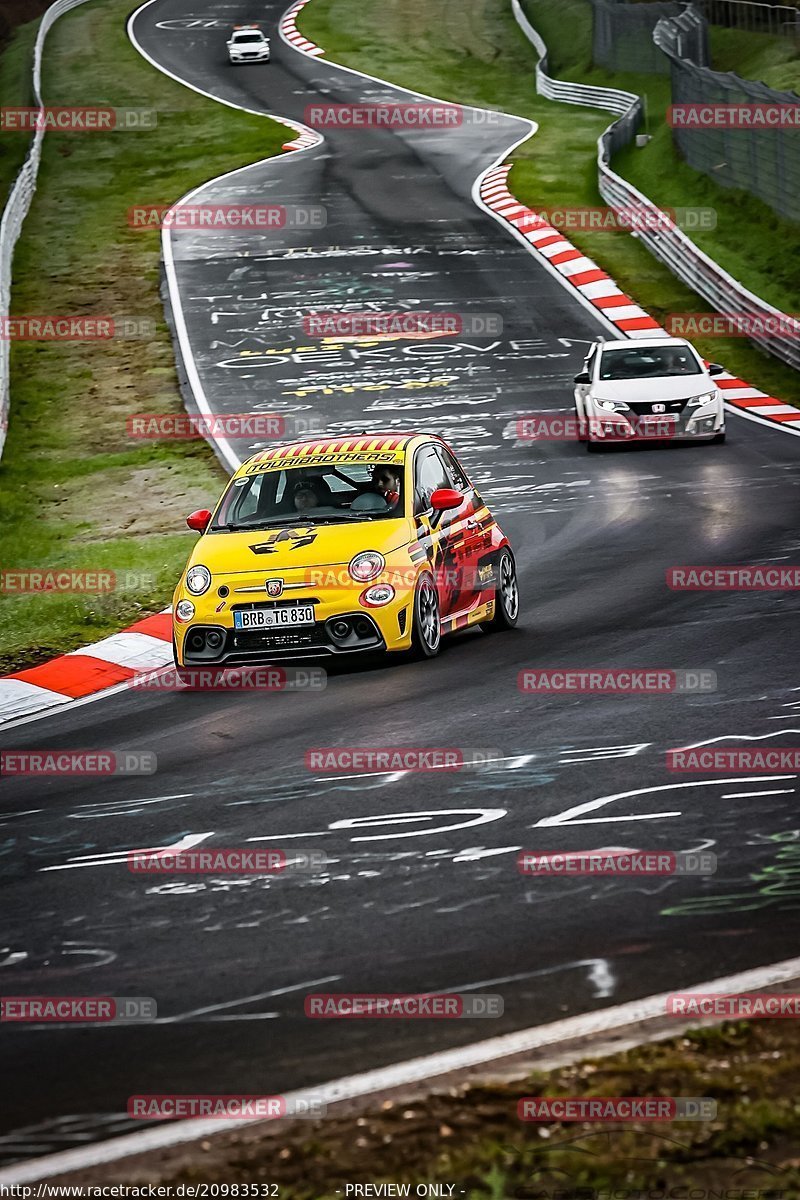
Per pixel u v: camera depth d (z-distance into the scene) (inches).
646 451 3142.2
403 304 4707.2
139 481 3058.6
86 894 949.2
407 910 860.0
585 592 1947.6
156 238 5693.9
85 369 4190.5
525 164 6653.5
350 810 1077.1
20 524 2758.4
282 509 1685.5
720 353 4195.4
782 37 7628.0
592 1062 628.4
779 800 1010.7
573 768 1133.1
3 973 822.5
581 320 4488.2
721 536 2249.0
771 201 5442.9
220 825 1074.7
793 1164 544.4
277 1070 660.7
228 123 7746.1
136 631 1913.1
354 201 6127.0
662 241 5083.7
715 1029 649.0
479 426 3447.3
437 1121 588.4
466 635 1775.3
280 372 4052.7
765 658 1467.8
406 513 1636.3
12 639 1943.9
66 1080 674.2
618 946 776.3
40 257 5511.8
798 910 807.1
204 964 805.9
